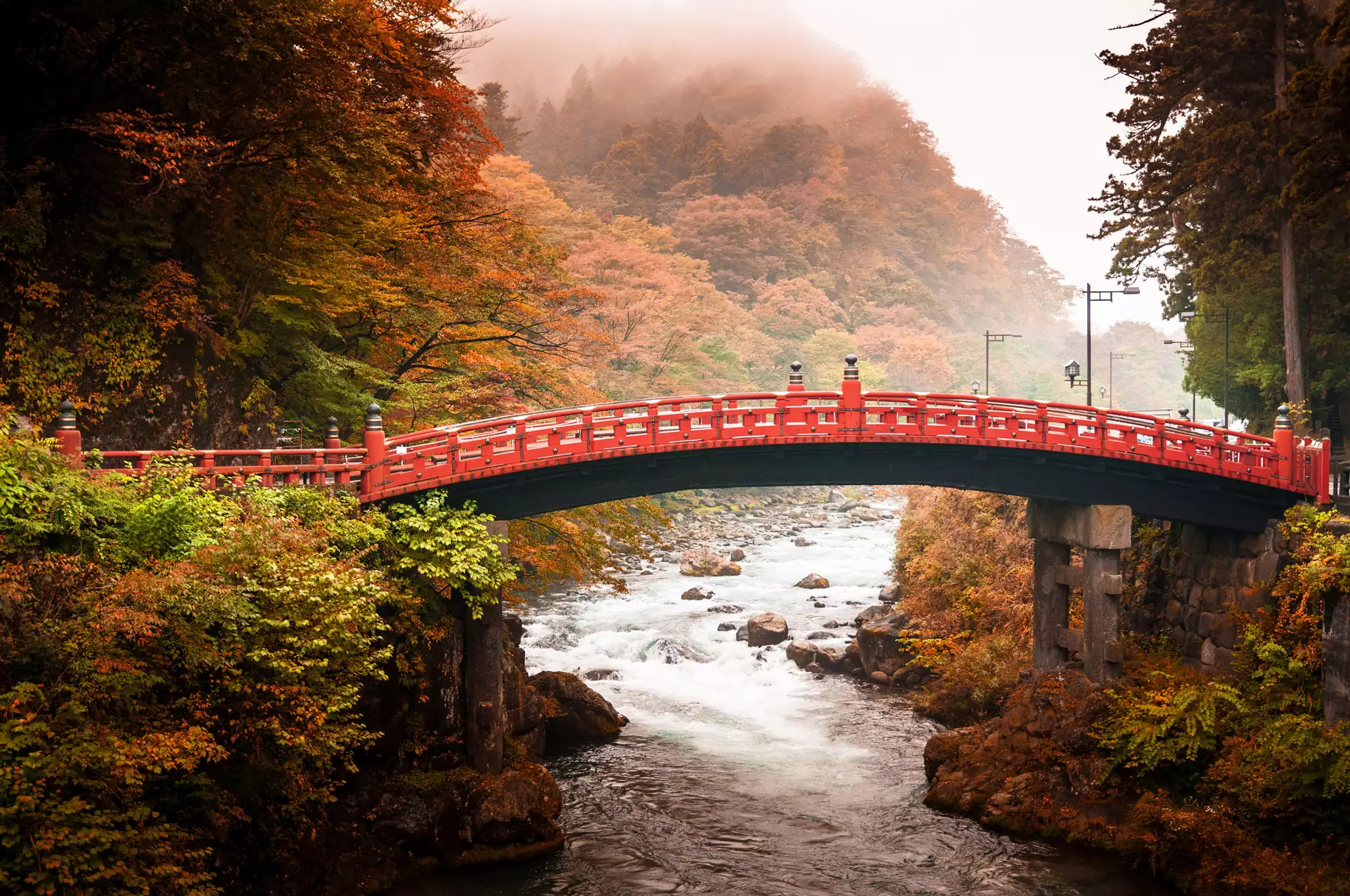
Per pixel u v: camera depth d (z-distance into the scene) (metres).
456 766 25.14
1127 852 25.02
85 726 14.94
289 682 17.66
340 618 17.81
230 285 27.88
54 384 22.45
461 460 24.86
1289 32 38.94
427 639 24.27
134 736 15.45
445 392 33.88
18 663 15.13
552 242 95.06
